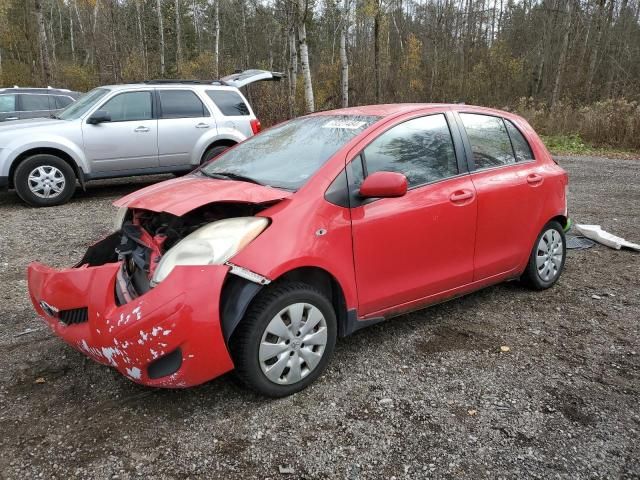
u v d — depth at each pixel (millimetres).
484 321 4266
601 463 2658
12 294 4816
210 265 2846
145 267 3094
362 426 2932
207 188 3318
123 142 8750
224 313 2906
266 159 3826
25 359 3635
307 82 15086
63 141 8320
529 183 4480
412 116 3912
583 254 6102
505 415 3037
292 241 3068
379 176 3256
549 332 4086
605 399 3209
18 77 30703
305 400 3166
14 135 8133
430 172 3863
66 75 33281
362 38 26609
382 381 3377
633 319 4336
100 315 2881
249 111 9984
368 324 3576
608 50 32781
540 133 19984
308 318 3176
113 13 26484
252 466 2633
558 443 2807
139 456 2701
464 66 32625
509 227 4340
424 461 2670
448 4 33844
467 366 3572
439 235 3809
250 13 33562
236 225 3053
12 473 2580
